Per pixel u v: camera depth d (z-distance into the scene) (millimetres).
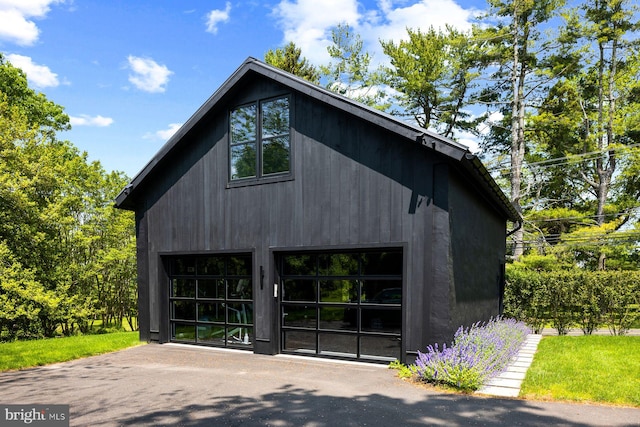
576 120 21188
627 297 10297
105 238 16266
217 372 6559
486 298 9328
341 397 5090
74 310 14164
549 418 4223
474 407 4605
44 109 21359
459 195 7137
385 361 6938
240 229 8477
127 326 17984
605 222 21141
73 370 6906
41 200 15117
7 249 12852
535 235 20422
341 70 24781
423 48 22359
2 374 6699
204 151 9055
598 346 8305
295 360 7441
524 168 22812
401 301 6805
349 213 7277
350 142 7340
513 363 6945
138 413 4609
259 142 8422
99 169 17078
